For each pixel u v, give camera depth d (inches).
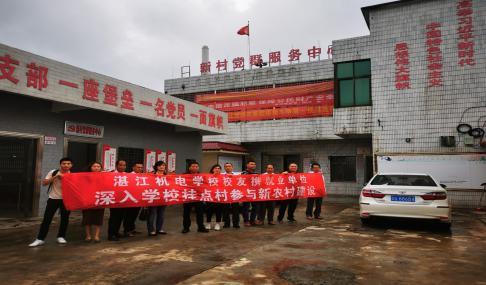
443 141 479.2
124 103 378.6
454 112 478.3
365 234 269.9
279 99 714.2
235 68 778.8
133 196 251.3
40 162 331.3
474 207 462.3
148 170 466.0
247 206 317.1
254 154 761.0
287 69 716.0
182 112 470.0
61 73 314.7
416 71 502.3
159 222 268.2
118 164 261.9
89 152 396.5
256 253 205.2
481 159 462.0
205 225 304.3
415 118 498.6
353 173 687.1
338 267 177.2
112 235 244.2
